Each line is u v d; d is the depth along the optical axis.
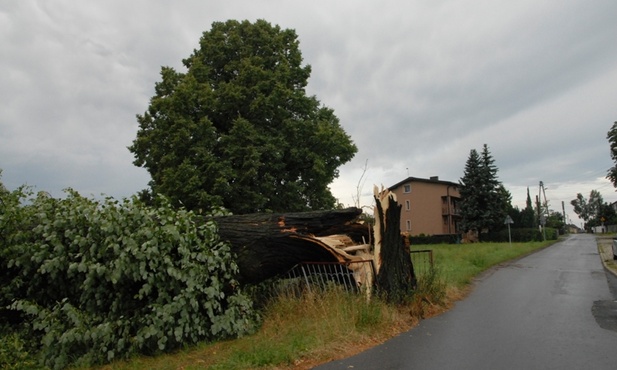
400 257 8.75
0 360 5.80
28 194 7.24
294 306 7.57
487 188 52.47
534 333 6.83
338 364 5.34
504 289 11.97
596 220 103.00
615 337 6.53
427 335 6.78
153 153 19.86
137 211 6.51
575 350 5.84
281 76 21.03
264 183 19.77
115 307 6.28
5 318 7.10
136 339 5.99
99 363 6.00
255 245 7.59
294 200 21.12
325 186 22.56
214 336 6.70
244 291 7.71
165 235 6.43
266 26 22.59
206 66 21.22
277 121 21.17
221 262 6.93
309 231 8.19
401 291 8.38
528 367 5.14
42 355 6.09
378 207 8.61
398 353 5.78
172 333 6.28
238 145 19.27
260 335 6.65
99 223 6.41
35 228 6.54
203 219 7.62
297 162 21.44
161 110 19.70
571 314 8.32
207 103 19.45
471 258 19.81
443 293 9.46
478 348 6.00
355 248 9.13
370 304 7.41
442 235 53.28
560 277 14.77
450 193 60.00
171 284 6.36
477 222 52.22
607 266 18.36
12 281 6.73
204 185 18.88
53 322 6.12
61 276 6.68
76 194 7.25
